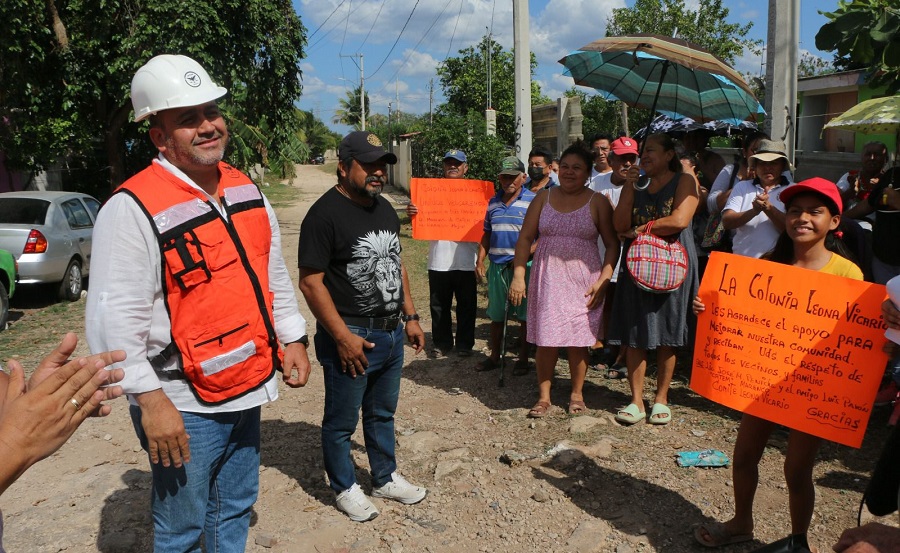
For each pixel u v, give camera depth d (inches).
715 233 209.2
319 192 1456.7
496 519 143.3
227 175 106.8
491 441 181.3
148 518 147.7
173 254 95.2
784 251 117.0
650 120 191.9
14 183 708.7
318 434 191.2
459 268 252.2
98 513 150.1
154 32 604.4
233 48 667.4
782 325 110.2
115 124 711.7
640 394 188.5
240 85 665.6
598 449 167.8
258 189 109.9
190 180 98.6
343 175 136.8
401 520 144.8
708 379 119.6
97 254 93.0
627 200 182.1
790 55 215.0
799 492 117.0
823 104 718.5
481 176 527.2
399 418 200.7
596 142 252.4
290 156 782.5
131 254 92.9
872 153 214.7
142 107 96.0
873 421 181.3
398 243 145.6
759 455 121.9
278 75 716.0
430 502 151.4
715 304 118.0
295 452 179.5
